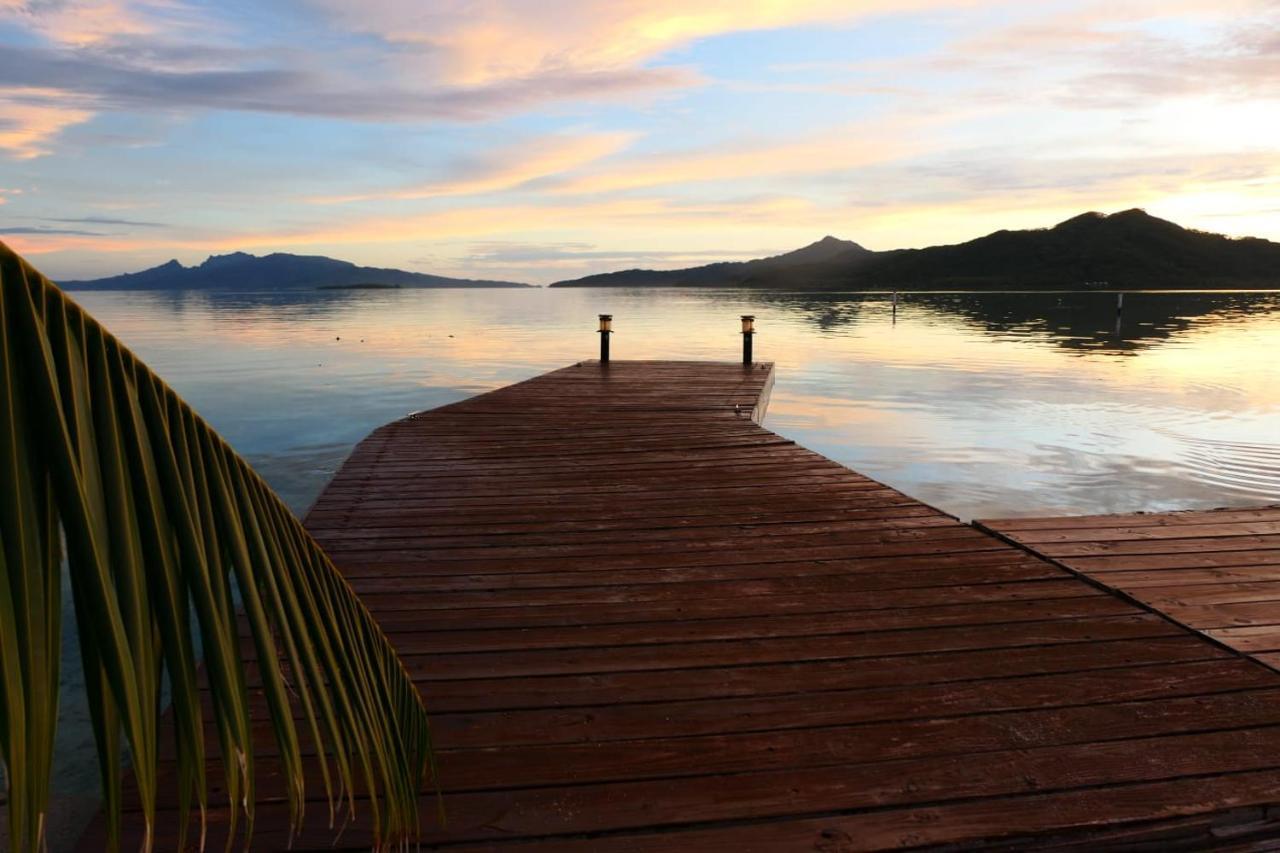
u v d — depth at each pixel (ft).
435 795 6.76
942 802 6.69
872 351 68.80
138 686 1.73
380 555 12.95
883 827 6.40
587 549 13.24
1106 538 13.55
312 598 2.61
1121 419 33.76
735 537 13.85
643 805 6.66
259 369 56.29
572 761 7.29
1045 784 6.92
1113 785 6.91
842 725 7.89
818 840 6.26
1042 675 8.87
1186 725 7.86
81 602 1.65
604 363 44.29
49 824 7.52
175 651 1.90
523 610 10.73
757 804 6.68
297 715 7.82
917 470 25.18
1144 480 23.53
